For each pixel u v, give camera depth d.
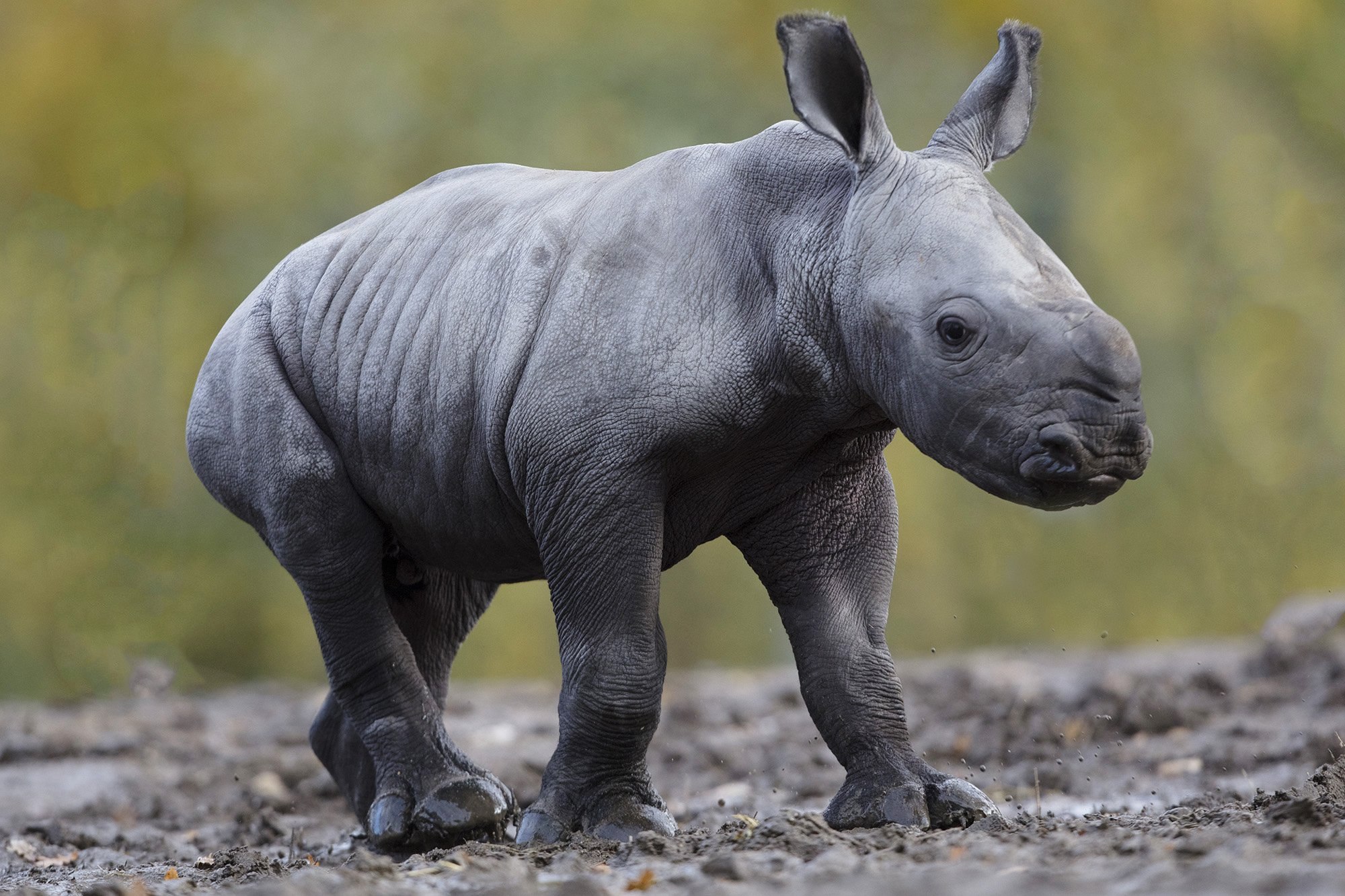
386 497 13.18
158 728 24.33
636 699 11.74
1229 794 15.30
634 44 44.62
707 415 11.53
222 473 13.74
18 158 44.31
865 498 12.58
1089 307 10.37
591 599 11.77
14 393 40.94
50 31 44.94
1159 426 42.97
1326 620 23.69
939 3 45.22
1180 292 44.56
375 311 13.13
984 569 41.59
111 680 38.56
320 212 43.66
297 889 9.58
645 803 11.97
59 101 44.62
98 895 10.11
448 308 12.68
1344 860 8.77
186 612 40.28
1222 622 41.34
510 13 45.19
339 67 45.00
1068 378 10.22
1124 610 41.41
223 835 16.73
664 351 11.59
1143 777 17.70
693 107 43.97
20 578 39.53
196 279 43.41
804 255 11.43
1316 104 46.62
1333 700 20.59
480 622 40.53
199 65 45.19
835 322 11.32
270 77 45.00
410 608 14.58
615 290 11.84
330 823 17.84
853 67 11.08
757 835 10.67
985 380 10.44
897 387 10.90
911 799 11.78
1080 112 45.59
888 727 12.22
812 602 12.54
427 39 45.03
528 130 43.78
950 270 10.68
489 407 12.20
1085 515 41.78
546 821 11.77
